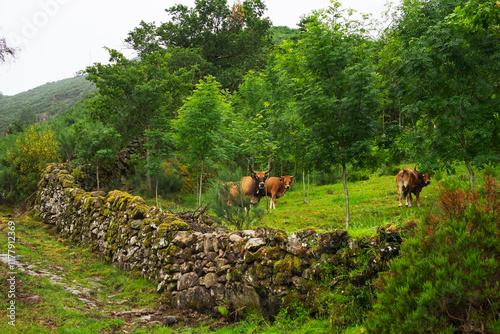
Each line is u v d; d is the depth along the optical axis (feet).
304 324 15.40
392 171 66.74
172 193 61.67
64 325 16.74
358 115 30.37
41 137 60.08
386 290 11.93
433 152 31.96
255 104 69.46
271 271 17.80
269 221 37.37
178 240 23.59
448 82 29.99
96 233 34.71
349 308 14.75
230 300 19.38
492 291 10.12
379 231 15.55
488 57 27.53
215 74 113.70
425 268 11.28
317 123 31.48
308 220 37.78
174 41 116.57
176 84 60.08
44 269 26.13
